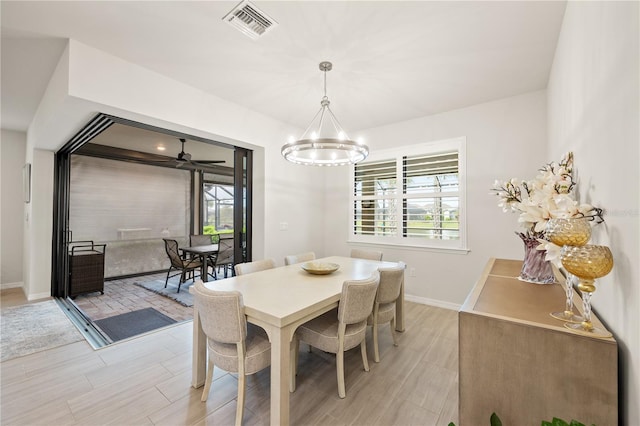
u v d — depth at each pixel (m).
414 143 4.15
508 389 1.10
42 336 2.91
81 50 2.35
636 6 0.87
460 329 1.19
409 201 4.22
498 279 1.86
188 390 2.05
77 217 5.31
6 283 4.74
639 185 0.85
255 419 1.78
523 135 3.32
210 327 1.75
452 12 1.97
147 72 2.74
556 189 1.48
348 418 1.79
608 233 1.13
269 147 4.06
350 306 1.99
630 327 0.91
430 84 3.06
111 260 5.70
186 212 6.91
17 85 3.07
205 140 3.62
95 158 5.53
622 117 0.99
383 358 2.54
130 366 2.36
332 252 5.04
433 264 3.97
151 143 5.38
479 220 3.62
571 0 1.78
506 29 2.15
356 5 1.90
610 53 1.11
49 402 1.91
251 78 2.93
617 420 0.93
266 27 2.14
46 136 3.49
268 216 4.09
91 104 2.47
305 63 2.63
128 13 2.00
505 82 3.02
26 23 2.09
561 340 1.01
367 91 3.23
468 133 3.69
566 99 2.01
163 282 5.52
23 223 4.87
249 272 2.81
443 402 1.95
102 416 1.78
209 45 2.37
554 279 1.79
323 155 4.16
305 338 2.14
